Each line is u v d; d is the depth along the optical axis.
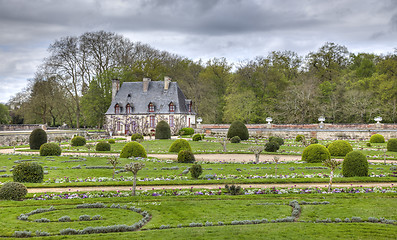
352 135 50.00
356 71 68.12
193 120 68.00
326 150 27.64
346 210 14.69
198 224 13.17
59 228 12.90
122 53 71.38
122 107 64.06
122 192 18.08
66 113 84.50
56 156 31.16
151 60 75.94
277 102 64.19
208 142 44.50
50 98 70.25
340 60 73.31
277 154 33.56
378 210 14.62
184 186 19.94
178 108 62.12
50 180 21.47
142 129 62.75
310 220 13.61
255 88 67.44
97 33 67.38
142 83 65.88
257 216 14.15
